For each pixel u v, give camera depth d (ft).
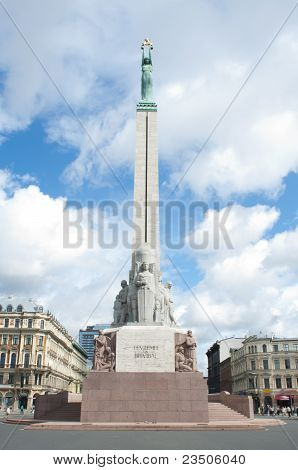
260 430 77.10
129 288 105.29
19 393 276.82
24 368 279.08
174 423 80.64
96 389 84.94
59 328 321.73
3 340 287.89
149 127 126.82
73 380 376.27
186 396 84.94
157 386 85.46
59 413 101.14
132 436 64.69
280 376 282.15
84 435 66.23
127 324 97.25
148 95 132.87
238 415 98.94
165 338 93.71
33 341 285.64
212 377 411.13
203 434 68.74
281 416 176.35
